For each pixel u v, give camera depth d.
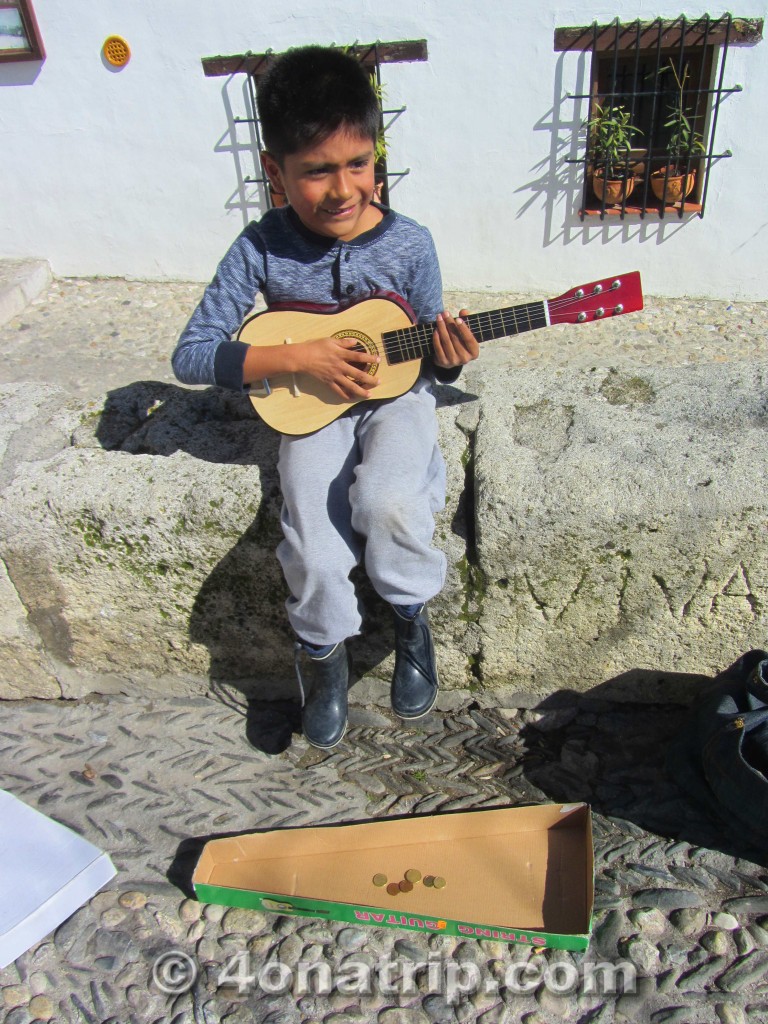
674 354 4.76
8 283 5.44
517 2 4.67
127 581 2.36
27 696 2.63
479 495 2.12
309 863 2.07
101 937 1.95
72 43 5.03
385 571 1.93
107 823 2.20
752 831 1.98
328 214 1.94
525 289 5.57
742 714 2.04
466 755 2.35
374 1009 1.80
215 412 2.60
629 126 4.95
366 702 2.51
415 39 4.84
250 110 5.15
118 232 5.67
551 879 2.00
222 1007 1.81
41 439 2.51
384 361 2.11
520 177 5.17
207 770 2.33
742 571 2.11
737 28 4.62
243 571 2.29
